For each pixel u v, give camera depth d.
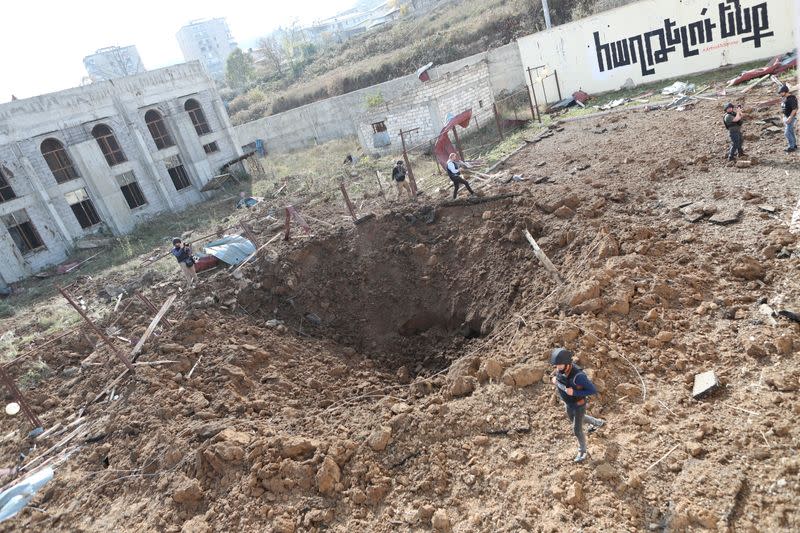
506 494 6.29
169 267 17.27
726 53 21.03
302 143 40.66
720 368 7.12
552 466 6.41
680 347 7.64
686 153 13.99
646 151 15.08
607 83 25.00
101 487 8.23
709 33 21.11
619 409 7.00
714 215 10.51
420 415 7.69
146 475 8.12
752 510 5.26
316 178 24.86
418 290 13.28
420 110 24.08
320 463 7.22
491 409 7.56
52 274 22.72
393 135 25.86
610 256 9.85
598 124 19.97
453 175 14.65
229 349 11.15
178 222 25.23
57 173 25.30
